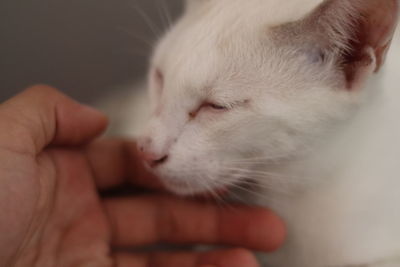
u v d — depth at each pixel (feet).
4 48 1.24
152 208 0.96
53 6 1.22
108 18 1.25
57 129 0.89
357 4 0.74
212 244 0.96
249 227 0.92
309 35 0.78
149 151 0.82
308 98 0.80
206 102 0.80
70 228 0.90
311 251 0.94
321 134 0.83
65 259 0.87
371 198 0.90
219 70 0.79
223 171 0.84
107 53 1.28
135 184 1.02
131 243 0.96
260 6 0.82
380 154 0.88
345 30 0.77
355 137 0.86
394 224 0.92
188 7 0.93
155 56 0.91
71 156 0.93
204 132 0.81
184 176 0.83
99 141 0.99
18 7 1.21
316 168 0.87
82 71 1.28
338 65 0.81
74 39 1.26
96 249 0.90
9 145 0.79
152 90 0.91
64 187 0.90
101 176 0.99
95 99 1.26
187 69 0.80
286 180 0.89
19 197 0.78
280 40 0.79
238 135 0.81
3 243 0.77
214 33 0.81
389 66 0.88
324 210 0.91
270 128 0.81
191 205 0.95
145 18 1.25
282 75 0.80
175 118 0.82
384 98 0.86
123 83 1.28
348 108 0.82
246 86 0.79
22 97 0.85
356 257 0.92
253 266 0.88
